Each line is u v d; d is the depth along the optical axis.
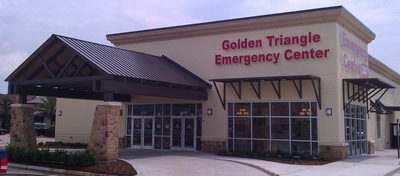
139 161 18.91
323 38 22.25
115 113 18.11
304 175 15.55
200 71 25.86
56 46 19.91
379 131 33.03
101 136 17.66
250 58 24.27
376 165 19.16
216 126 24.88
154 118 27.11
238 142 24.17
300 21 22.80
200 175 15.70
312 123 22.17
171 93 22.36
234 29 24.86
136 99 27.73
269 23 23.67
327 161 20.66
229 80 23.16
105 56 20.42
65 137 31.78
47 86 21.97
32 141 21.00
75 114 31.59
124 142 27.94
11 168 17.42
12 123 21.03
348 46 23.70
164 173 16.00
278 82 23.14
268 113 23.47
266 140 23.34
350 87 23.66
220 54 25.31
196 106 25.73
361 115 26.16
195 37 26.31
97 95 25.23
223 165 18.22
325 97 21.94
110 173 15.58
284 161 20.38
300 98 22.56
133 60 22.55
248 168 17.58
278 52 23.47
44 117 61.69
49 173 16.31
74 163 16.83
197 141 25.52
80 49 19.38
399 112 38.44
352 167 18.30
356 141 24.69
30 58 20.16
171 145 26.30
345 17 22.42
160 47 27.56
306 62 22.62
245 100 24.19
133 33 28.31
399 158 22.59
